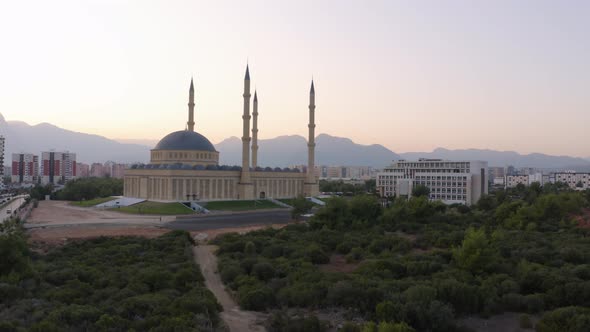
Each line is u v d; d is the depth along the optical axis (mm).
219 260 82375
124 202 199875
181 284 63375
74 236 111938
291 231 115312
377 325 44406
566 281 57531
